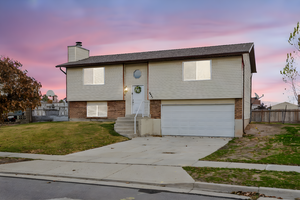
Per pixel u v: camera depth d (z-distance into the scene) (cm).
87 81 2159
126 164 935
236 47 1888
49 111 2545
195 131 1830
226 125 1753
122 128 1756
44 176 833
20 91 1435
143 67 2033
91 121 2145
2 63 1403
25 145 1367
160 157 1052
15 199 607
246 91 2070
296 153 983
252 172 755
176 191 655
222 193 634
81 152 1232
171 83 1880
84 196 625
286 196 592
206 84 1792
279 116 2355
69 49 2320
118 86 2062
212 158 990
